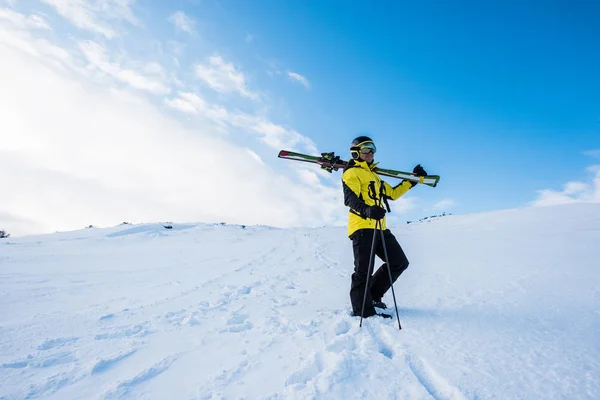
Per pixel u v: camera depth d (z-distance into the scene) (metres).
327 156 3.56
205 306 3.78
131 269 7.12
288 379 1.83
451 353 2.03
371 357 2.01
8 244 12.86
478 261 5.65
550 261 5.10
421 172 3.50
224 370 1.97
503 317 2.67
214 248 12.12
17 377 1.90
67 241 14.51
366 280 2.98
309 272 6.54
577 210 13.79
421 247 8.57
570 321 2.51
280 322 3.03
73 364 2.09
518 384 1.64
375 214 2.77
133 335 2.70
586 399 1.49
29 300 4.07
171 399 1.65
